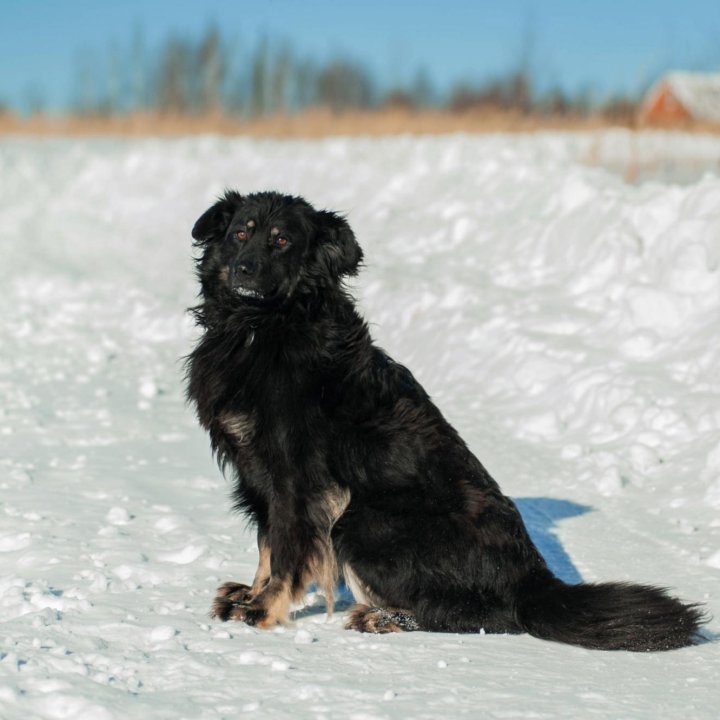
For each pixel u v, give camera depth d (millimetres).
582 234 16359
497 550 6734
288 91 87188
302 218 7559
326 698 5176
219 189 27109
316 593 7801
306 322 7324
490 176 21516
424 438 7094
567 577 7695
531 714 5012
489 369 13789
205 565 7867
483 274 16906
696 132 29359
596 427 11648
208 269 7828
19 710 4875
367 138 32906
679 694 5387
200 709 4977
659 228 15328
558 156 25641
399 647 6188
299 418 7020
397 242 19469
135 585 7250
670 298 13352
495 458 11125
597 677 5672
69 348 17406
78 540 8297
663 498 9727
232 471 7809
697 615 6352
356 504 7004
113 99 91000
